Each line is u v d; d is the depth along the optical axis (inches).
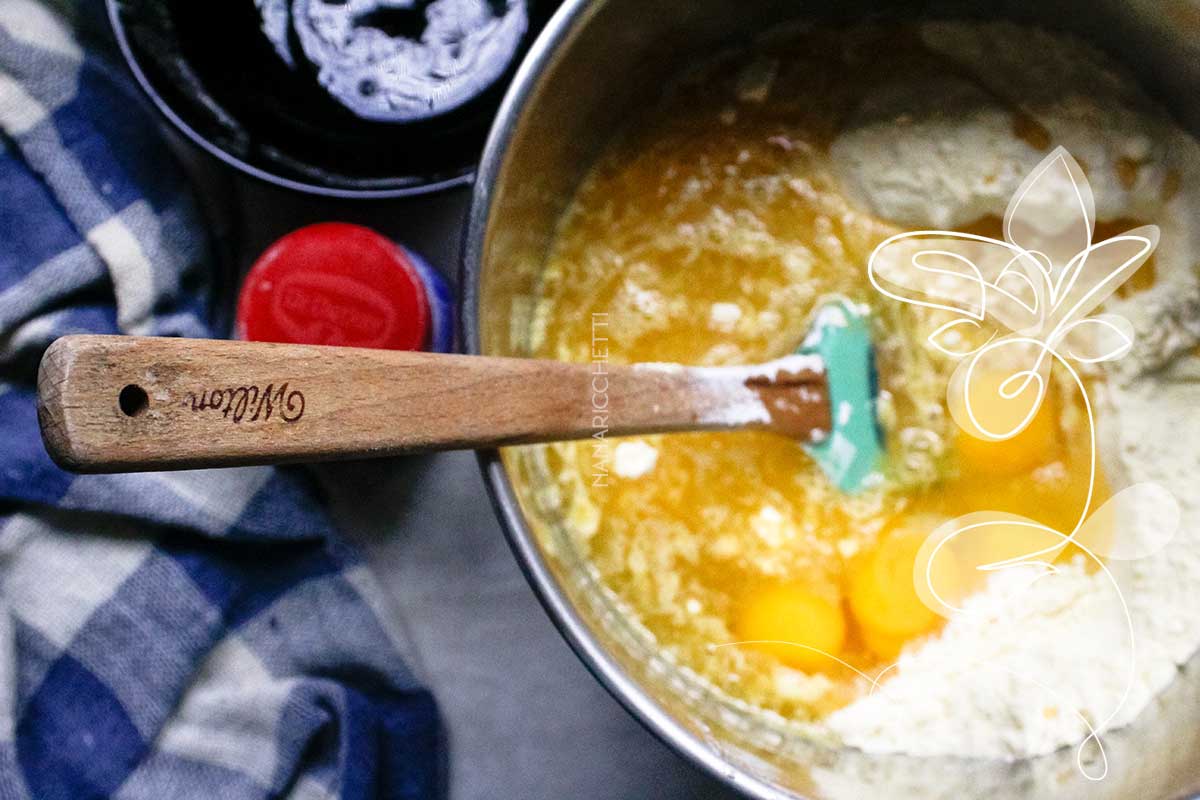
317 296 19.4
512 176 17.5
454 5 20.1
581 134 18.9
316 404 14.0
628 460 18.9
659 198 19.3
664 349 19.0
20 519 20.1
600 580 18.7
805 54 19.3
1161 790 17.0
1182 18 17.6
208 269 20.9
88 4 20.7
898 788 18.0
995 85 18.9
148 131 20.6
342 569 20.6
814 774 17.9
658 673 18.4
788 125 19.3
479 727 20.8
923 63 19.1
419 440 14.7
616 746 20.7
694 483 18.8
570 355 19.1
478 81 20.1
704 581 18.7
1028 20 18.8
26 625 20.1
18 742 19.9
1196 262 18.5
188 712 20.3
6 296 20.1
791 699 18.4
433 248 21.0
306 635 20.5
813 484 18.7
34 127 20.2
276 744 20.2
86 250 20.3
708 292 19.0
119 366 13.2
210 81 20.3
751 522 18.7
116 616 20.1
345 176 20.2
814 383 18.3
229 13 20.2
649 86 19.3
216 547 20.5
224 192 21.0
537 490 18.6
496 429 15.2
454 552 21.0
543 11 20.1
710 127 19.3
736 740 18.0
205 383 13.5
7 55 20.2
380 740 20.4
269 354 13.9
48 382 13.1
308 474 20.7
